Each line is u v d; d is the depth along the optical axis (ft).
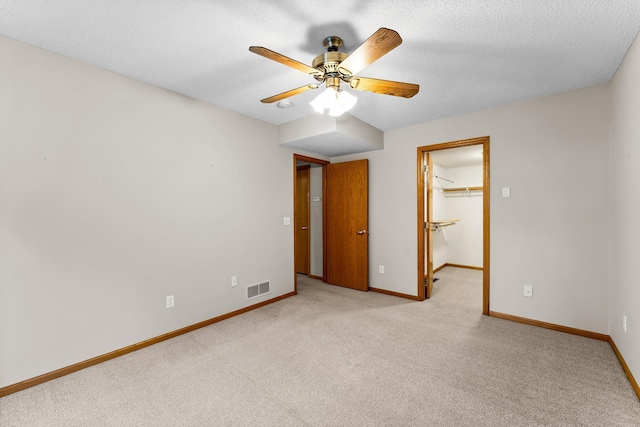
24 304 6.01
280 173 12.07
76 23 5.39
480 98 9.03
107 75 7.20
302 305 11.25
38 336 6.19
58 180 6.45
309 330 8.88
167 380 6.30
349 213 13.69
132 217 7.66
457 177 19.25
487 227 9.93
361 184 13.24
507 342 7.97
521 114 9.26
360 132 11.14
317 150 13.20
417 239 11.77
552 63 6.86
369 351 7.54
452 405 5.43
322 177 15.03
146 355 7.40
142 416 5.20
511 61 6.75
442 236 19.04
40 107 6.21
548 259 8.86
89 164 6.91
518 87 8.23
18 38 5.89
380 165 12.84
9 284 5.84
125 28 5.55
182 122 8.75
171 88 8.34
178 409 5.39
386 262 12.73
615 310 7.39
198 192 9.15
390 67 7.04
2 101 5.76
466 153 14.25
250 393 5.84
